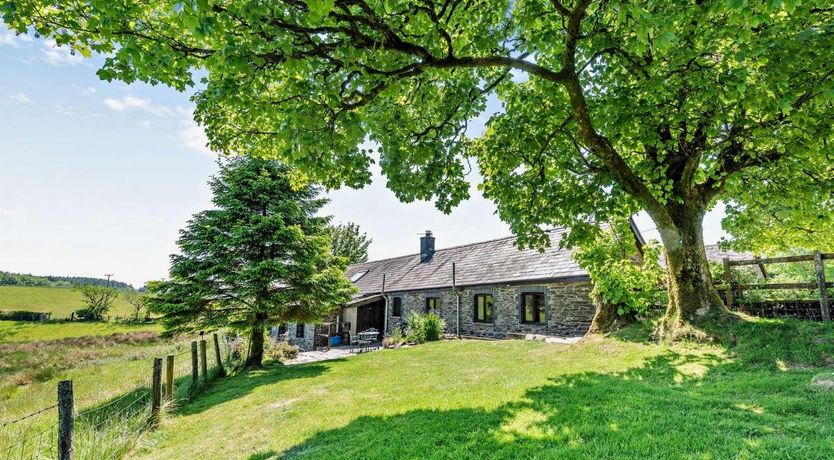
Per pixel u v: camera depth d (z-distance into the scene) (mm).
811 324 7637
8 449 5078
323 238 15578
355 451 4797
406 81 7855
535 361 10086
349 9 6020
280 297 13984
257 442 5855
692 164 9086
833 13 6211
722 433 4043
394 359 12773
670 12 5344
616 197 9055
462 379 8664
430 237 27828
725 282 9906
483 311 18984
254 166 15305
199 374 11312
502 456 4145
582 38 6621
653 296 11195
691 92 6816
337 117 5902
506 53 7730
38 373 16031
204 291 13656
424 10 6207
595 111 8508
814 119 6434
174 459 5594
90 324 39000
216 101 6418
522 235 9906
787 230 11633
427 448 4602
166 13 6340
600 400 5758
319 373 11211
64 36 5812
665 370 7344
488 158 10094
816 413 4547
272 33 5094
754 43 5691
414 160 7676
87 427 6090
